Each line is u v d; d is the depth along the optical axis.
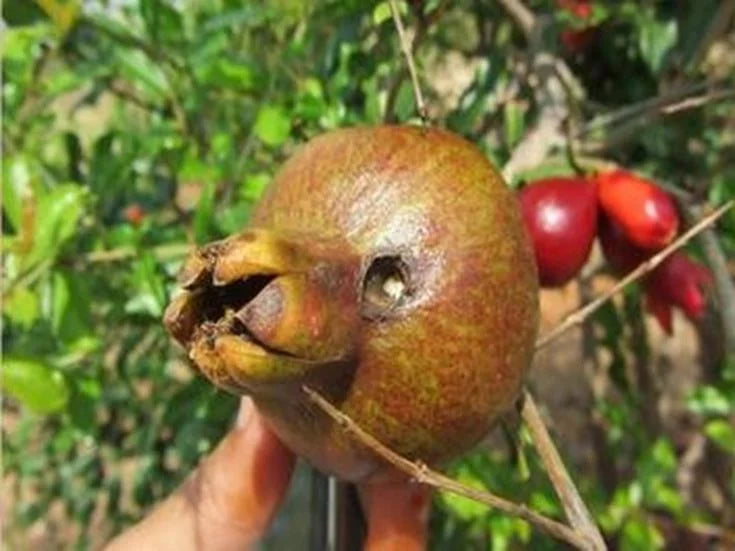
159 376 0.43
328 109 0.29
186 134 0.33
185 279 0.16
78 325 0.28
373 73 0.28
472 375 0.16
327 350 0.16
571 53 0.37
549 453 0.18
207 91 0.34
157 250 0.30
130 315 0.34
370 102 0.27
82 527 0.52
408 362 0.16
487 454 0.31
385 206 0.17
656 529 0.38
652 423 0.45
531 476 0.29
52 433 0.52
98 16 0.34
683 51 0.36
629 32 0.39
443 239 0.17
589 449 0.55
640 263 0.25
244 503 0.21
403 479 0.17
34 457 0.52
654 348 0.60
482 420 0.17
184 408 0.30
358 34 0.30
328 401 0.16
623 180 0.24
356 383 0.16
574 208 0.23
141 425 0.47
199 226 0.28
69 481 0.52
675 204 0.25
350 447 0.17
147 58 0.34
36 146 0.38
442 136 0.18
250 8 0.32
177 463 0.47
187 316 0.16
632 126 0.28
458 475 0.29
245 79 0.32
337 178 0.17
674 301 0.25
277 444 0.21
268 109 0.29
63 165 0.38
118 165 0.32
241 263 0.15
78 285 0.28
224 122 0.35
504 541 0.32
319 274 0.16
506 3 0.30
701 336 0.43
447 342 0.16
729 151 0.43
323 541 0.22
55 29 0.34
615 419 0.42
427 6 0.25
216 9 0.38
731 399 0.38
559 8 0.32
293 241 0.16
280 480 0.21
